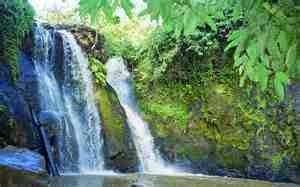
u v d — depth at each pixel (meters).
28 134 11.67
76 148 13.55
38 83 13.38
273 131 13.49
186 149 14.46
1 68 12.34
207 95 14.43
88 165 13.69
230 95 14.07
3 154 9.59
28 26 13.76
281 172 13.31
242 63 2.14
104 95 14.91
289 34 1.82
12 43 12.86
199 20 2.00
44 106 13.29
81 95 14.69
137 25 16.61
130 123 15.30
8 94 11.86
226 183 11.66
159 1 1.93
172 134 14.74
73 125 13.97
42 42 14.21
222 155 13.99
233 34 2.06
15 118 11.49
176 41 15.02
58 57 14.62
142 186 10.16
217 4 1.98
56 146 12.52
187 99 14.79
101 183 10.34
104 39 16.12
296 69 1.89
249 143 13.71
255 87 13.64
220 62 14.27
